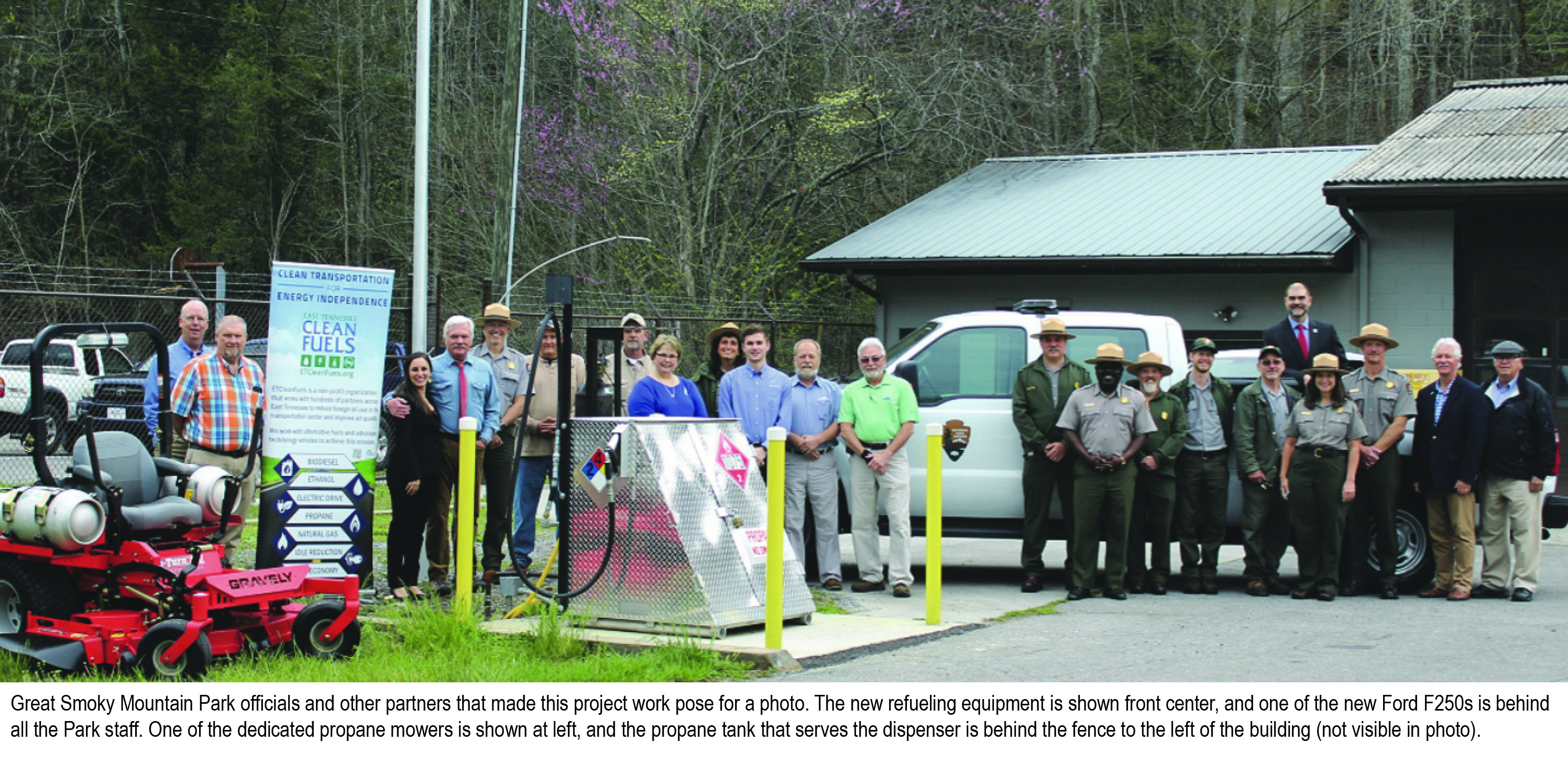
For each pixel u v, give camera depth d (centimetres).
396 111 3891
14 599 667
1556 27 2995
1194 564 965
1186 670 659
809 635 757
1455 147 1616
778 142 2706
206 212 3859
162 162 4084
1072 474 952
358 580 666
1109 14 3384
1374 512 949
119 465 668
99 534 625
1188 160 2284
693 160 2661
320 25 4047
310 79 3881
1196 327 1853
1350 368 1060
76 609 657
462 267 3306
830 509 950
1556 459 925
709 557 745
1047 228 2003
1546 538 992
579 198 2886
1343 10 3256
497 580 855
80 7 3916
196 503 677
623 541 757
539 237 3070
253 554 1055
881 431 930
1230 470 983
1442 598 943
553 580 883
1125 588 970
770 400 937
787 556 802
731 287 2586
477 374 873
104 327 679
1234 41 3152
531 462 910
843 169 2694
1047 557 1195
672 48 2594
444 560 875
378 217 3859
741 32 2620
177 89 3981
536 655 675
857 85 2622
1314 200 1906
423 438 845
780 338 2458
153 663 605
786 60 2623
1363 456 941
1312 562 935
